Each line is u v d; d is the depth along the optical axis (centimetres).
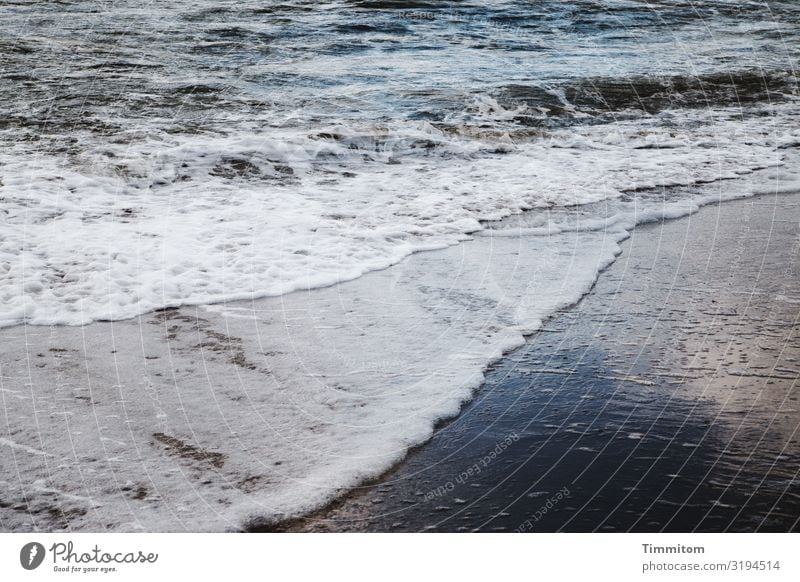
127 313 475
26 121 952
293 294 512
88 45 1412
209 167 807
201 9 1803
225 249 592
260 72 1287
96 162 802
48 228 622
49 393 377
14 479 308
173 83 1178
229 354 425
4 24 1543
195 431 347
